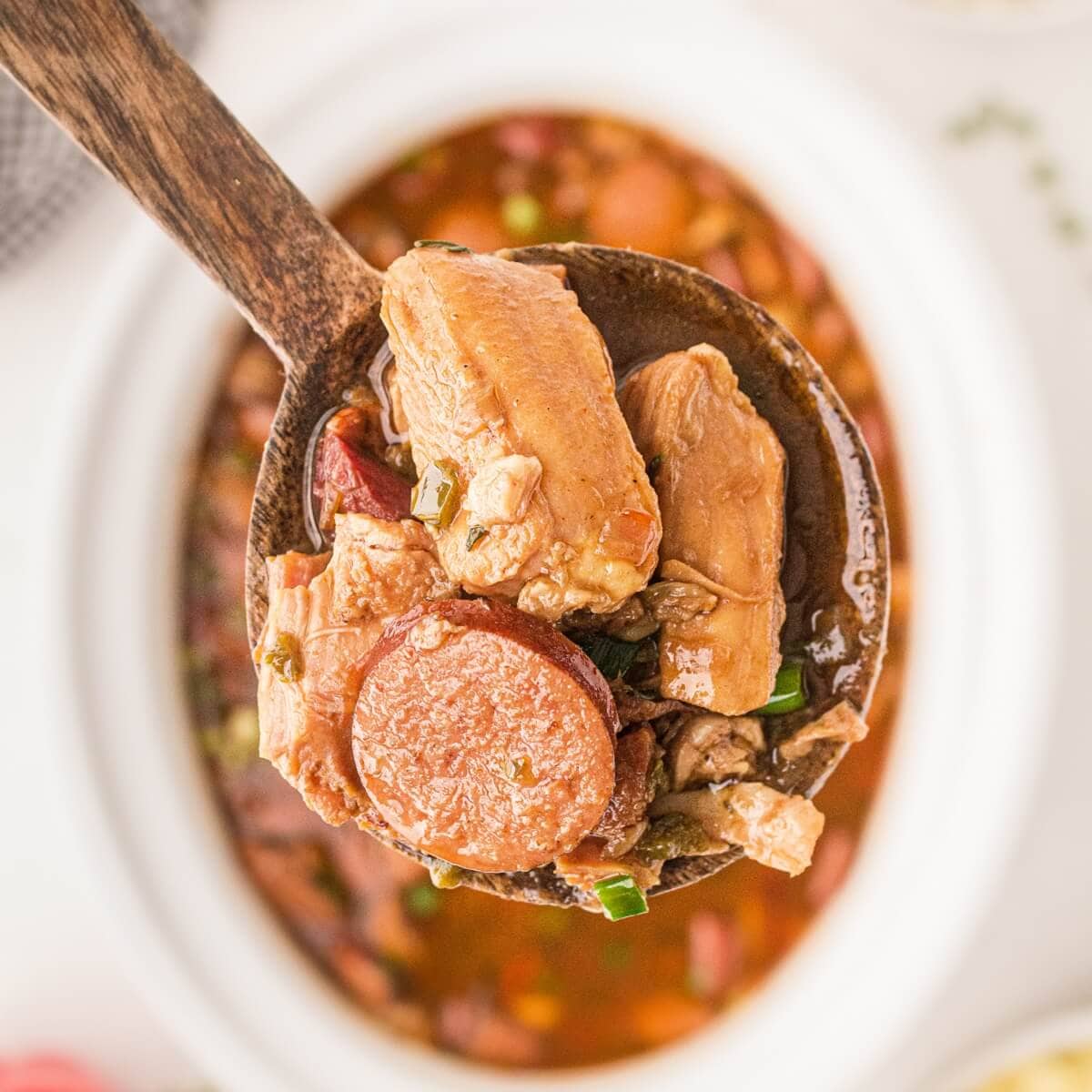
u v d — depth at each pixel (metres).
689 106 0.35
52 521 0.35
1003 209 0.36
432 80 0.35
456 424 0.27
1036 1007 0.37
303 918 0.36
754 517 0.29
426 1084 0.35
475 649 0.26
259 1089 0.35
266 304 0.30
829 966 0.35
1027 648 0.34
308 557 0.29
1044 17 0.36
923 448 0.35
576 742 0.27
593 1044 0.36
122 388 0.35
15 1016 0.38
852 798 0.35
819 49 0.36
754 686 0.29
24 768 0.37
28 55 0.29
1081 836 0.37
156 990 0.35
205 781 0.36
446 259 0.28
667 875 0.30
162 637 0.36
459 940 0.36
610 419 0.27
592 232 0.35
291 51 0.36
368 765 0.27
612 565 0.27
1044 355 0.36
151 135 0.29
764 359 0.31
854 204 0.34
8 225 0.36
